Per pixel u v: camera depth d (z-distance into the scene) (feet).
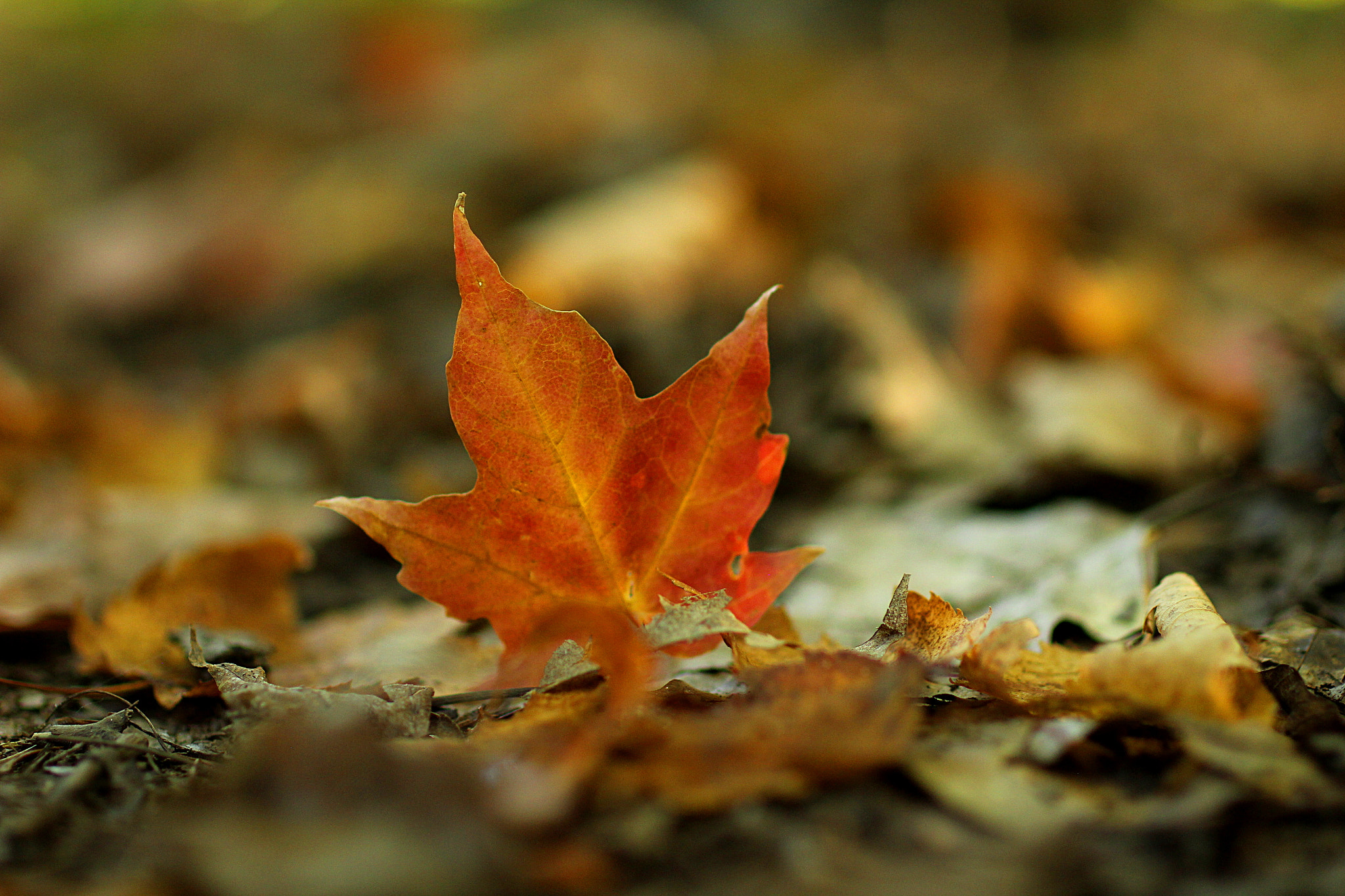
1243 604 2.27
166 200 5.57
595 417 2.06
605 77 6.97
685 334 3.23
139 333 4.77
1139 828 1.91
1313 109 7.43
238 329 4.69
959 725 1.99
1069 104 8.09
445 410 3.28
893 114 7.55
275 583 2.29
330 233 5.16
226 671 2.07
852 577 2.35
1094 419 2.66
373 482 2.85
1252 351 2.72
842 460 2.70
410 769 1.89
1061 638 2.19
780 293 3.50
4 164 7.18
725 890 1.87
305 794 1.88
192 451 2.97
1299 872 1.88
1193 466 2.60
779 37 9.32
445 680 2.15
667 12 9.71
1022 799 1.93
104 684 2.21
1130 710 1.97
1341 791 1.92
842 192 5.45
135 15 9.45
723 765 1.92
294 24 9.06
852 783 1.94
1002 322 3.28
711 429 2.07
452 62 7.70
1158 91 8.42
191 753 2.03
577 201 4.90
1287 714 1.99
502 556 2.06
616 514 2.07
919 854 1.89
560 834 1.90
